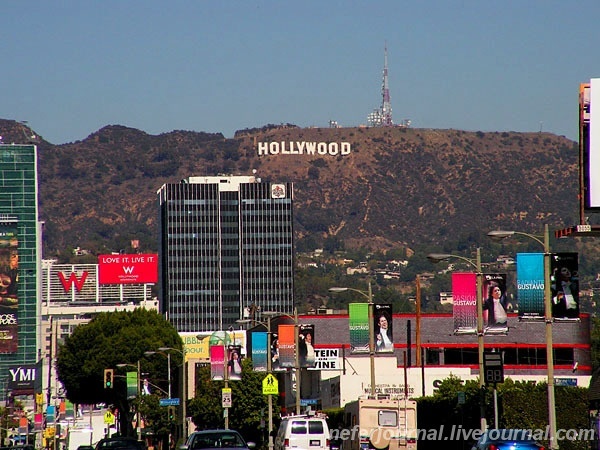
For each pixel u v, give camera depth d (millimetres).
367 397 167000
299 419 159625
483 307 151625
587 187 145000
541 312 136625
